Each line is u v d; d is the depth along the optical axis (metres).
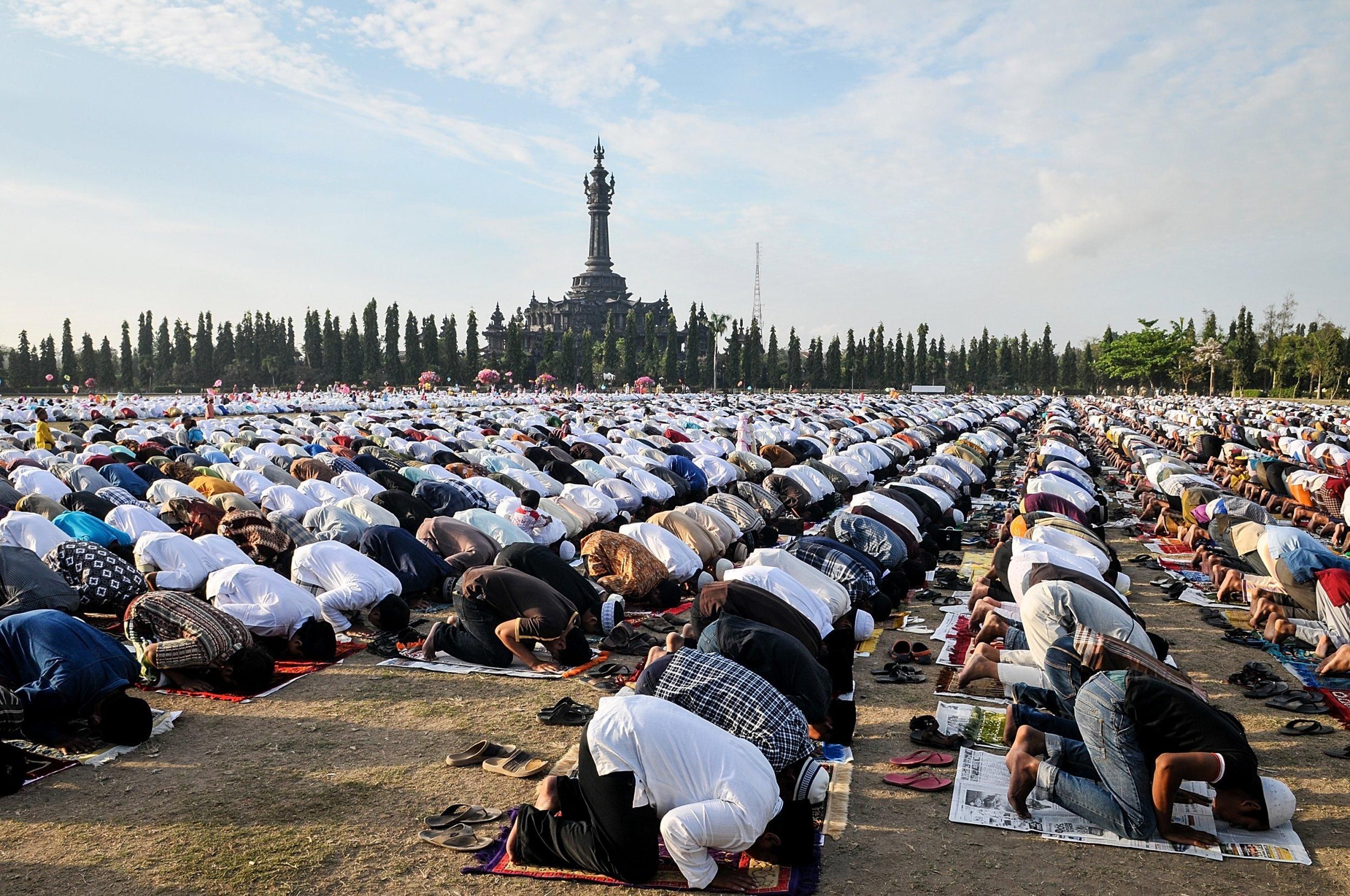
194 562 9.95
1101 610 7.34
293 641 8.91
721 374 131.38
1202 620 10.72
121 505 12.24
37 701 6.62
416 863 5.35
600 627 9.79
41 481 14.23
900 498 14.64
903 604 11.38
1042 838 5.66
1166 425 39.22
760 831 5.04
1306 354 97.44
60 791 6.18
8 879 5.07
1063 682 6.88
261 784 6.34
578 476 18.84
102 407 47.50
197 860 5.31
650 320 135.12
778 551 9.55
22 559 9.00
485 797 6.18
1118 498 21.44
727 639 6.88
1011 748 6.16
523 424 32.16
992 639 8.91
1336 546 15.05
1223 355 113.12
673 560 11.23
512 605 8.72
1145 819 5.56
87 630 7.07
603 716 5.23
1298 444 25.77
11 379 115.31
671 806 5.11
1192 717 5.57
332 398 69.75
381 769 6.61
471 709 7.79
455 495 15.08
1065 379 141.25
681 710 5.28
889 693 8.29
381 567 10.05
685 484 18.58
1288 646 9.52
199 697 7.97
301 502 14.66
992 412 55.91
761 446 25.64
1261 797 5.60
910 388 135.25
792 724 5.62
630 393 102.56
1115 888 5.11
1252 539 11.66
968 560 14.20
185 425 27.45
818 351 135.38
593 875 5.22
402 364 119.88
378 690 8.22
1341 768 6.62
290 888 5.06
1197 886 5.12
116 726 6.81
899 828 5.81
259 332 130.62
